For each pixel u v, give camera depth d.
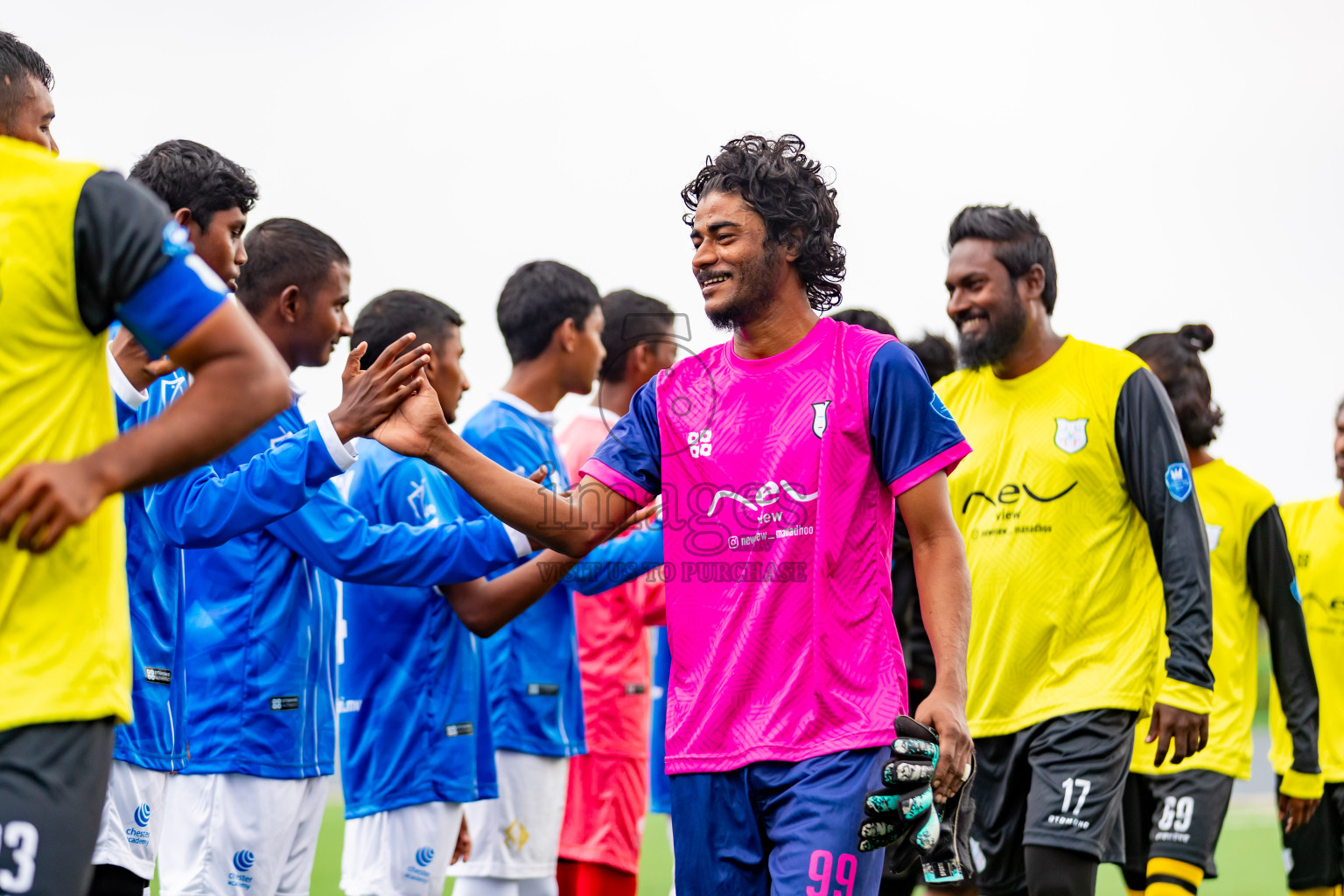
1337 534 7.65
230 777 4.38
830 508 3.47
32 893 2.36
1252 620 6.87
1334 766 7.42
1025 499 5.26
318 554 4.47
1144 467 5.09
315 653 4.66
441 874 5.08
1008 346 5.34
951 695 3.36
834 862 3.28
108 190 2.50
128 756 3.84
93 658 2.53
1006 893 5.28
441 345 5.42
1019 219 5.44
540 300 5.91
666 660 7.44
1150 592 5.18
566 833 6.59
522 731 5.61
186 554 4.48
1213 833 6.44
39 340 2.47
